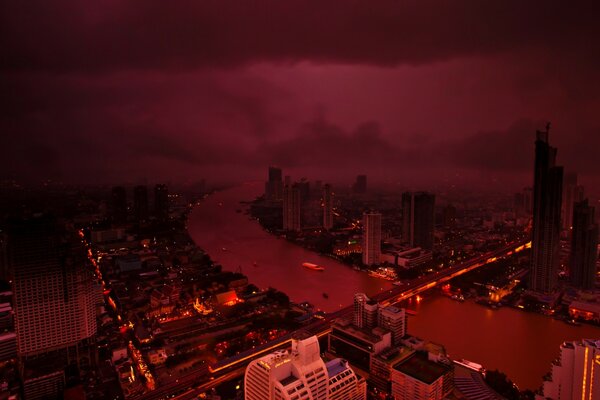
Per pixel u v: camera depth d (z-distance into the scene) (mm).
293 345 187625
